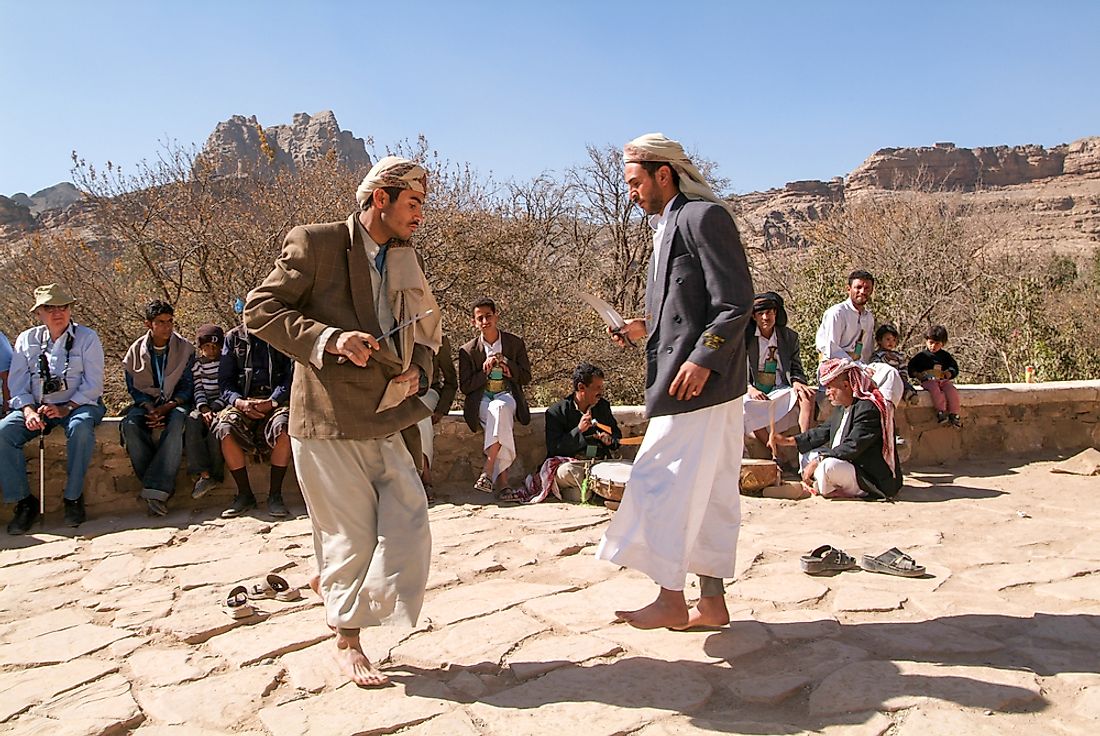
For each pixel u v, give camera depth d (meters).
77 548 5.77
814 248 23.30
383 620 3.06
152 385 6.77
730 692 3.14
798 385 7.59
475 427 7.30
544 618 3.98
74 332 6.68
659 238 3.59
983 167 119.88
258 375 6.72
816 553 4.64
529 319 18.62
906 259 23.42
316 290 3.15
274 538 5.89
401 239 3.27
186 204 17.33
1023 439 8.61
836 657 3.41
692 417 3.44
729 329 3.33
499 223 18.70
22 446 6.31
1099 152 118.25
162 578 5.02
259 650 3.69
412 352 3.24
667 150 3.55
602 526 5.94
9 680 3.57
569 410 7.12
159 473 6.55
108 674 3.59
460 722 2.94
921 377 8.31
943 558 4.88
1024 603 4.07
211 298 17.44
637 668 3.35
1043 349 19.28
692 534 3.49
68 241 17.36
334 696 3.20
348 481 3.16
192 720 3.08
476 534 5.77
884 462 6.61
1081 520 5.87
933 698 3.02
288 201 17.64
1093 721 2.84
